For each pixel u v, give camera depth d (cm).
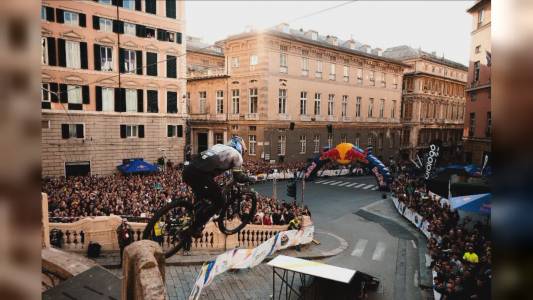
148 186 2328
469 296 1118
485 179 1984
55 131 2939
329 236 2070
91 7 3070
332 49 4788
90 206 1709
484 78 2817
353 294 1132
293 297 1226
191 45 5653
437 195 2484
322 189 3578
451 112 7050
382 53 6506
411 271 1584
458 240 1477
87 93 3092
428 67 6425
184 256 1466
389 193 3459
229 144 596
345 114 5153
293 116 4472
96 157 3164
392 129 5903
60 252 792
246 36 4191
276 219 1881
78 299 507
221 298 1217
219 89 4653
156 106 3528
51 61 2905
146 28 3406
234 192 604
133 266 399
